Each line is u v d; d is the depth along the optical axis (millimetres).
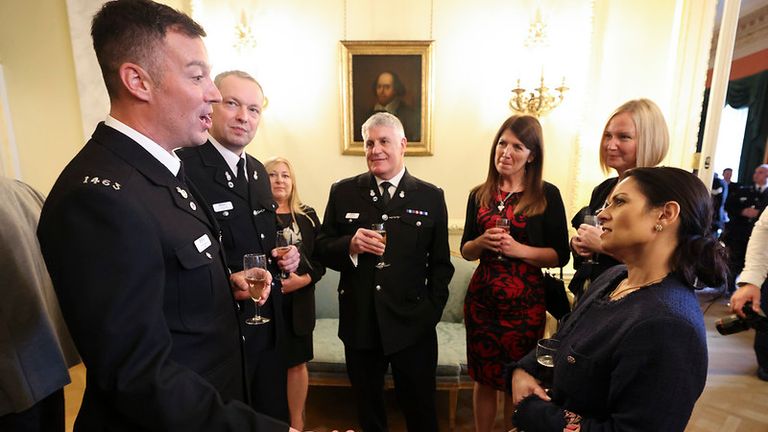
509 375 1189
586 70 2818
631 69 2777
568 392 867
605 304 877
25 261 1036
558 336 1094
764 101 4168
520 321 1620
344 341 1633
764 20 3975
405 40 2969
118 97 795
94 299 635
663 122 1472
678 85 2609
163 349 695
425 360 1639
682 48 2568
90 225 652
